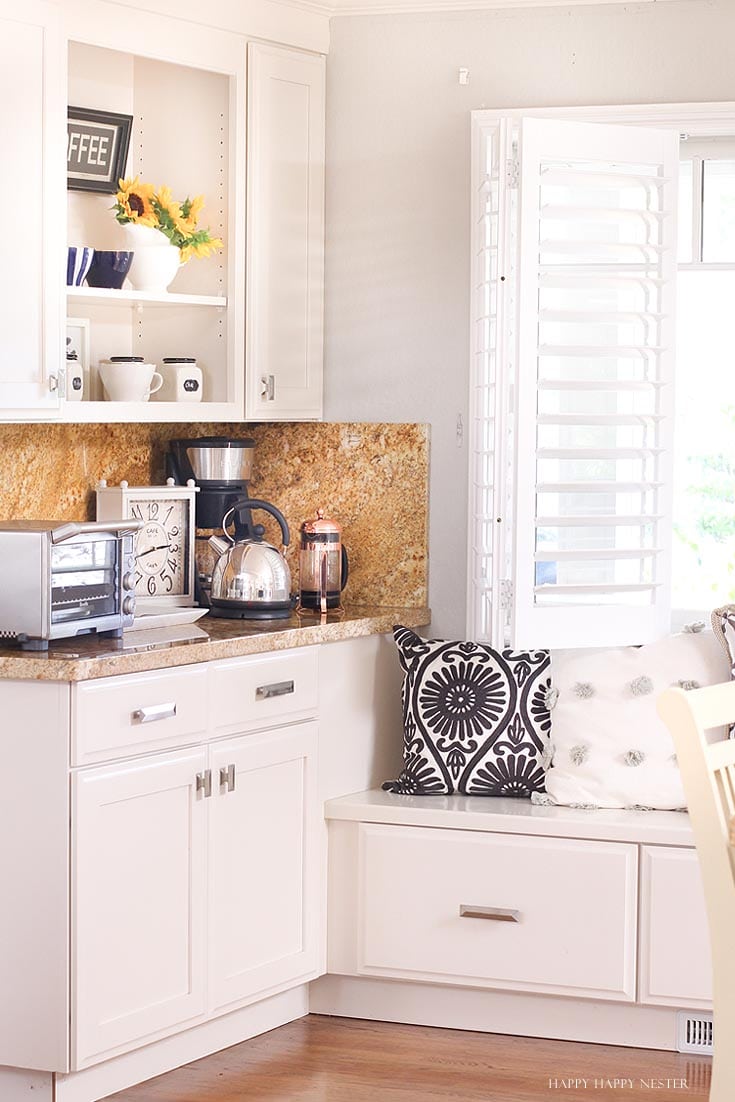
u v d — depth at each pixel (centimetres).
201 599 405
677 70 387
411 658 382
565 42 392
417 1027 365
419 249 405
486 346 396
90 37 346
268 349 396
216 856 335
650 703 364
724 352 399
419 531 408
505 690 374
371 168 407
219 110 388
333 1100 317
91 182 380
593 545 391
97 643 322
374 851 362
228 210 387
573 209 361
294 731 357
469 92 399
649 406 380
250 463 412
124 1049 315
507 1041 355
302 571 398
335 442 416
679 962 342
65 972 300
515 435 360
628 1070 335
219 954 338
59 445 379
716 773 225
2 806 303
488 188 382
